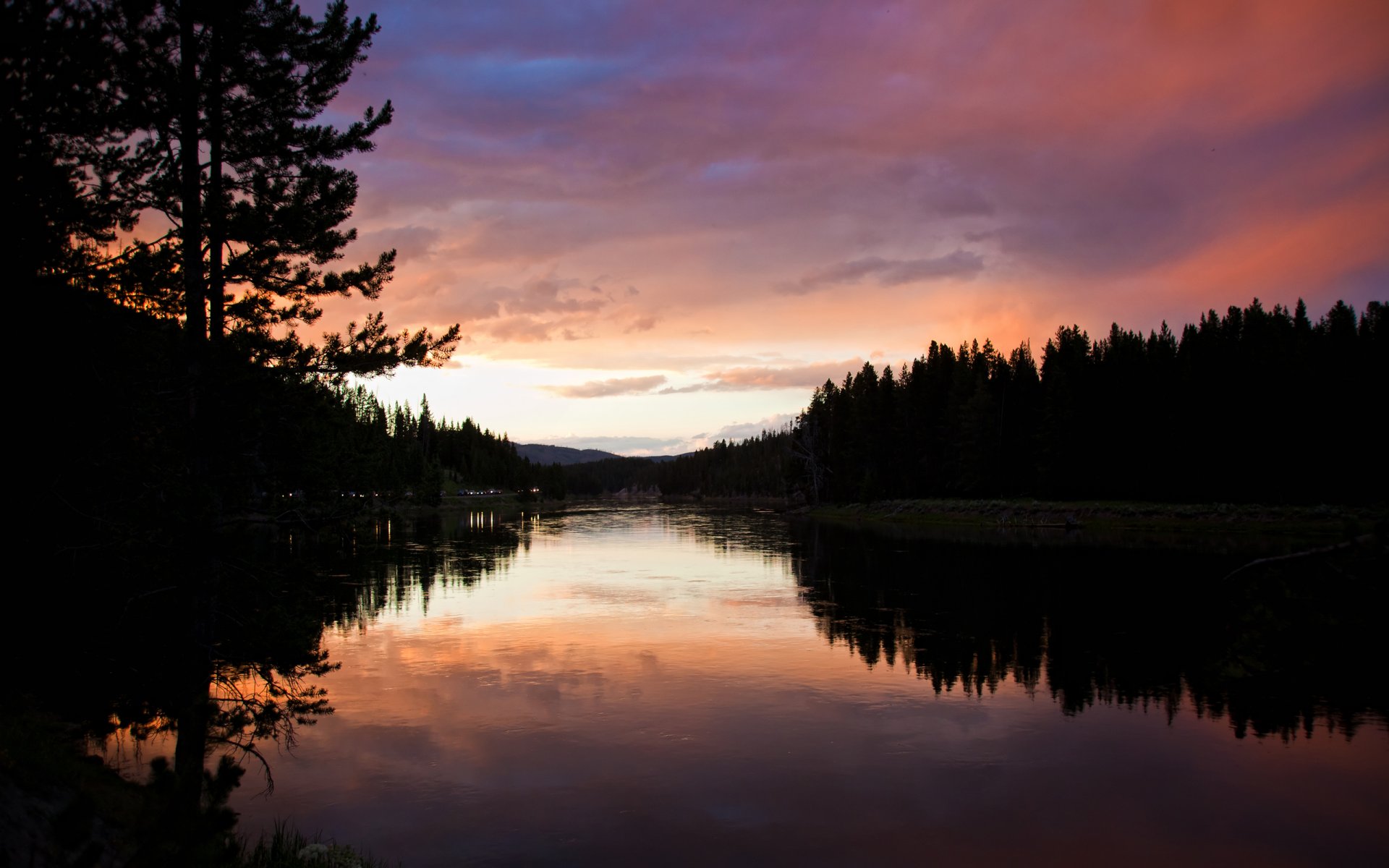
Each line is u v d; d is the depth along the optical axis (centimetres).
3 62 718
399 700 1714
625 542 6019
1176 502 6556
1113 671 1950
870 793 1238
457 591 3331
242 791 1239
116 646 859
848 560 4500
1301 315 7175
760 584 3531
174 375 927
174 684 900
